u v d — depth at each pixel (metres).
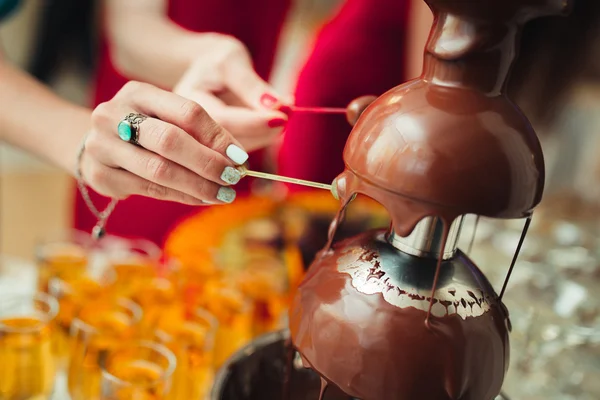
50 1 2.43
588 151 1.73
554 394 0.80
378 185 0.46
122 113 0.56
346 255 0.51
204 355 0.74
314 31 2.24
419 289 0.48
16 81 0.77
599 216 1.43
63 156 0.71
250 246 1.04
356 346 0.48
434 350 0.47
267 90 0.71
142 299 0.83
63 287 0.82
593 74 1.71
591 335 0.80
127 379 0.68
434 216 0.46
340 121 1.40
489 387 0.49
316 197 1.31
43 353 0.70
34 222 2.27
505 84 0.47
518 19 0.46
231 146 0.54
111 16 1.22
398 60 1.40
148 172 0.55
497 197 0.45
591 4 1.57
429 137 0.45
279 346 0.60
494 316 0.50
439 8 0.47
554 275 0.97
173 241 1.05
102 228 0.67
